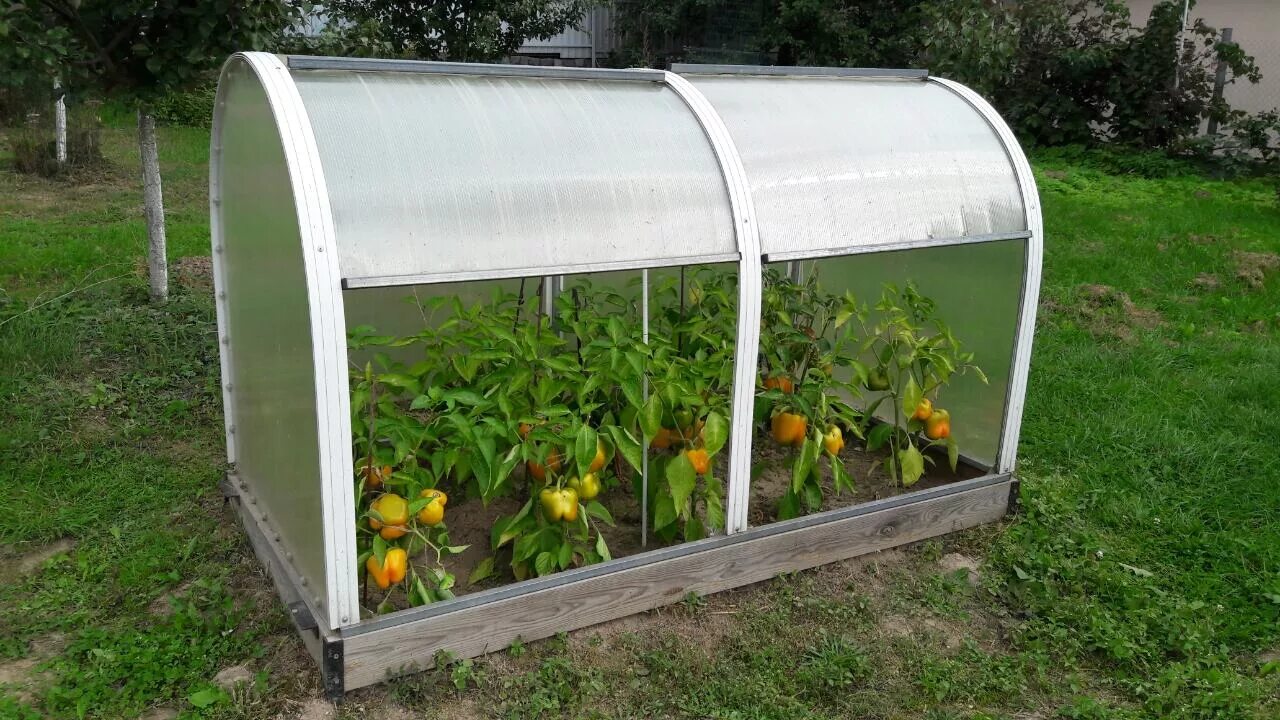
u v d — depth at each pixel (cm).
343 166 249
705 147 309
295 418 269
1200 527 394
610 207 283
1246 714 280
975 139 371
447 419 301
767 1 1434
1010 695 291
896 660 304
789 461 390
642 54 1515
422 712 267
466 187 262
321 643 265
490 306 383
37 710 263
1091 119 1280
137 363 504
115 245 708
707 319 370
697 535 334
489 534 356
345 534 254
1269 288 729
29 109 964
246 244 306
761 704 278
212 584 319
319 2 596
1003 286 384
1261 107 1252
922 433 416
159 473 402
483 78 299
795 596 333
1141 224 919
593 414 354
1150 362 580
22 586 322
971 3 950
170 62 512
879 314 454
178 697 271
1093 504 412
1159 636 322
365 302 432
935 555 366
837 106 355
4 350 483
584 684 279
